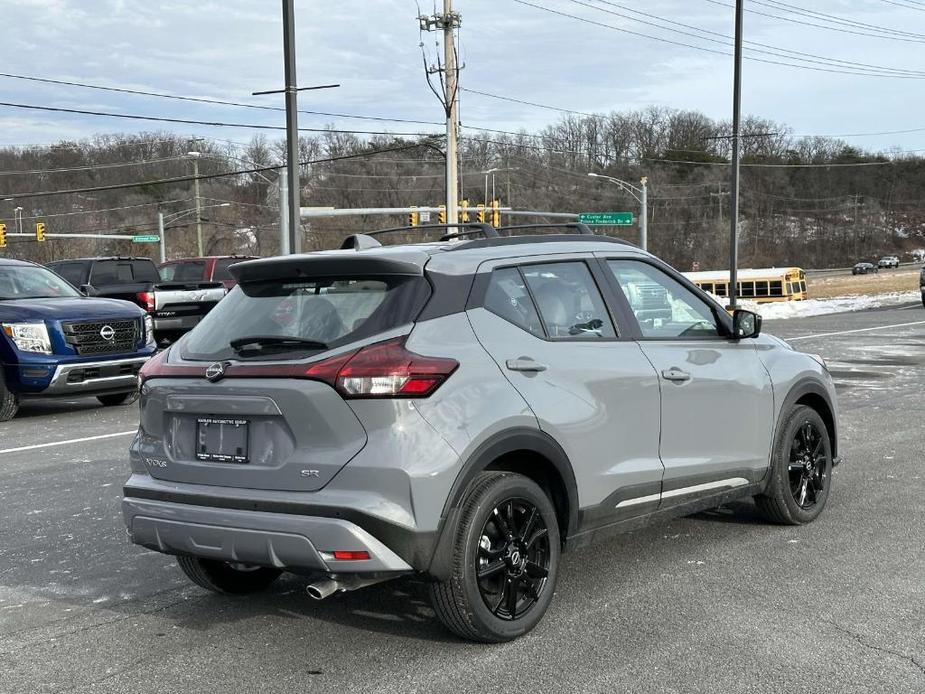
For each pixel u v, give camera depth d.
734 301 33.72
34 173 75.56
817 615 4.30
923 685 3.54
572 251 4.69
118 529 6.31
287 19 21.39
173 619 4.51
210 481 3.97
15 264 13.06
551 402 4.17
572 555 5.34
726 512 6.27
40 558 5.64
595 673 3.70
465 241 4.29
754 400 5.43
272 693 3.61
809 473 5.94
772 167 138.25
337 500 3.63
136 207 89.19
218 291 18.97
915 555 5.23
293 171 21.72
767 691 3.51
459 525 3.79
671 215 110.88
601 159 108.25
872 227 140.75
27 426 11.34
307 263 4.08
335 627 4.31
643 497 4.68
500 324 4.13
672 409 4.84
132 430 10.71
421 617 4.41
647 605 4.48
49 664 3.98
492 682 3.63
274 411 3.78
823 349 18.56
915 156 149.00
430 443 3.68
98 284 18.55
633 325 4.81
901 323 26.64
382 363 3.68
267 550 3.75
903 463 7.82
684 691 3.52
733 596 4.58
